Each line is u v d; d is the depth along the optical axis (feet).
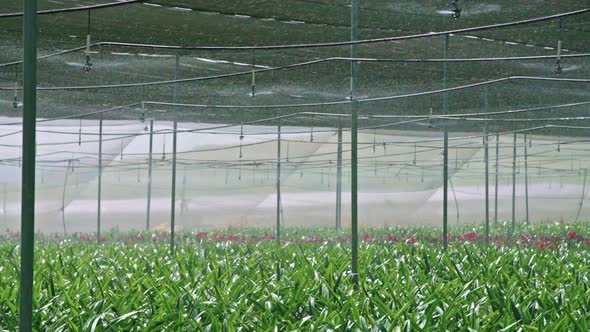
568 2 56.44
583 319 36.37
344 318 37.81
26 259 28.89
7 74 77.36
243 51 70.13
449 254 68.13
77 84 80.18
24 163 28.76
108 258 68.13
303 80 75.41
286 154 111.34
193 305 40.45
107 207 106.42
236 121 93.30
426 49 71.82
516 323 34.88
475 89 78.79
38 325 36.65
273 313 38.45
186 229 107.45
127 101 84.89
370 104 83.10
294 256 64.75
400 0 57.26
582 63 65.00
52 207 105.19
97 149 105.40
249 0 59.21
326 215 114.52
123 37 69.26
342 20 64.64
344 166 112.78
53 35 68.54
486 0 56.24
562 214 129.18
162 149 106.83
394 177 118.73
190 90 78.59
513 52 70.79
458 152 121.90
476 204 127.34
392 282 49.47
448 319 37.14
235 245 81.71
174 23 65.87
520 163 130.62
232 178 108.88
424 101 82.58
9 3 63.62
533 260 61.52
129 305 39.91
